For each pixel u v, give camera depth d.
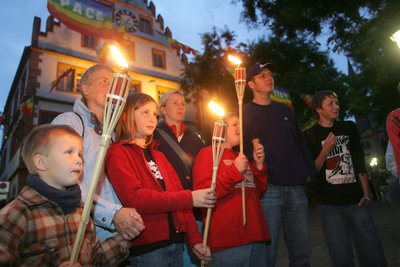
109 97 1.09
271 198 2.77
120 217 1.59
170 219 1.99
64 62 16.30
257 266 2.44
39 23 16.16
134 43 19.56
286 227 2.84
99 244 1.56
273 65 3.23
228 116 2.79
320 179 3.25
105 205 1.65
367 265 3.04
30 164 1.38
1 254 1.13
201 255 1.96
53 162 1.35
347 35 7.55
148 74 19.39
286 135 2.98
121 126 2.18
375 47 7.79
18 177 14.91
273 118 3.02
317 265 4.41
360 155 3.25
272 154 2.86
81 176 1.79
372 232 3.03
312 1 7.12
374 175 15.94
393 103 9.52
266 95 3.15
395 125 2.69
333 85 16.91
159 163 2.22
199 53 15.98
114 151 1.93
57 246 1.31
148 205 1.74
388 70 8.29
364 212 3.08
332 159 3.24
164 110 3.00
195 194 1.84
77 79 16.52
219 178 2.22
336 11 7.17
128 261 1.92
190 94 17.45
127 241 1.60
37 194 1.32
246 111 3.08
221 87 15.27
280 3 7.88
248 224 2.36
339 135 3.33
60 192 1.34
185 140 2.97
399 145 2.65
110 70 2.14
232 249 2.27
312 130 3.49
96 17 13.71
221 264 2.27
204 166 2.44
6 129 20.50
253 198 2.51
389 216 8.47
